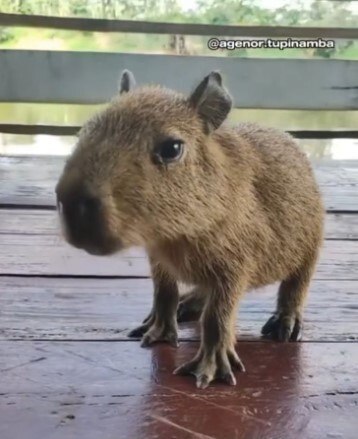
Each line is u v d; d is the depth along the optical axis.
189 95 0.69
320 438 0.60
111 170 0.63
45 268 0.96
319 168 1.56
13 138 1.74
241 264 0.72
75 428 0.61
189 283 0.74
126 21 1.57
